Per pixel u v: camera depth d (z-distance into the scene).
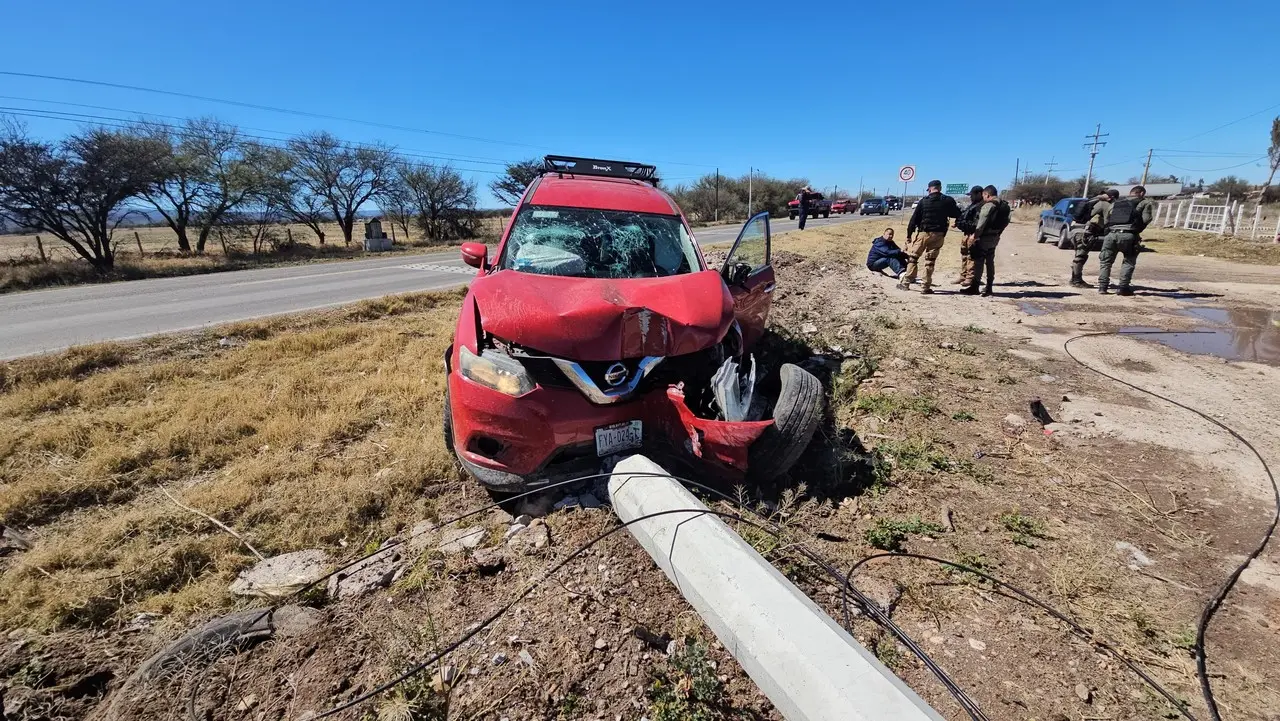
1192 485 3.46
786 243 19.42
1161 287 10.60
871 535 2.87
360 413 4.36
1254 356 6.09
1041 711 1.95
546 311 2.94
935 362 5.80
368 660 2.11
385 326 7.59
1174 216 27.64
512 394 2.82
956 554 2.77
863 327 7.17
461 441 2.97
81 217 18.20
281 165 26.34
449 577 2.55
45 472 3.49
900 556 2.75
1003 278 11.96
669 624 2.28
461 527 2.95
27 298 11.44
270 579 2.54
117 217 20.02
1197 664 2.14
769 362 5.51
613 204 4.39
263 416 4.35
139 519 2.96
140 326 7.83
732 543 2.22
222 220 24.30
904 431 4.14
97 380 5.18
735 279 4.19
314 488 3.29
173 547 2.74
